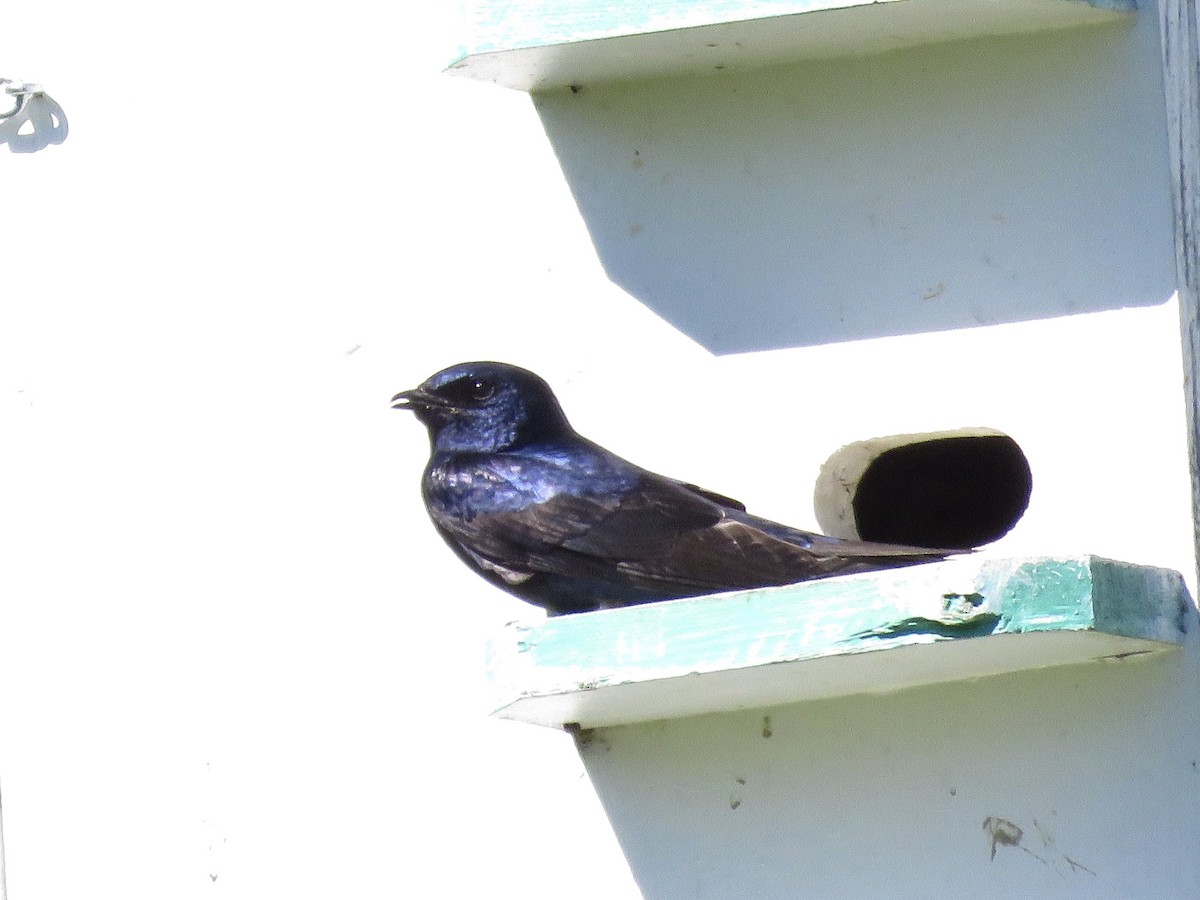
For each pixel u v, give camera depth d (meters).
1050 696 5.72
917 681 5.73
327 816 5.76
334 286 5.80
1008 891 5.71
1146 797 5.71
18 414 5.81
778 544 5.69
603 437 5.76
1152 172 5.75
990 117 5.76
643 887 5.73
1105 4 5.75
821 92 5.77
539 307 5.78
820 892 5.72
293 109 5.81
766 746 5.74
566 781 5.75
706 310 5.77
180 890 5.77
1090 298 5.74
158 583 5.79
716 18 5.72
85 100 5.83
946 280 5.75
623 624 5.66
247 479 5.79
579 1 5.73
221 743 5.77
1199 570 5.71
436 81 5.80
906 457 5.95
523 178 5.79
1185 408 5.73
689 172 5.78
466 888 5.75
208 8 5.83
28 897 5.77
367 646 5.77
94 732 5.78
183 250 5.81
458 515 5.73
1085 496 5.73
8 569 5.80
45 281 5.82
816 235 5.77
